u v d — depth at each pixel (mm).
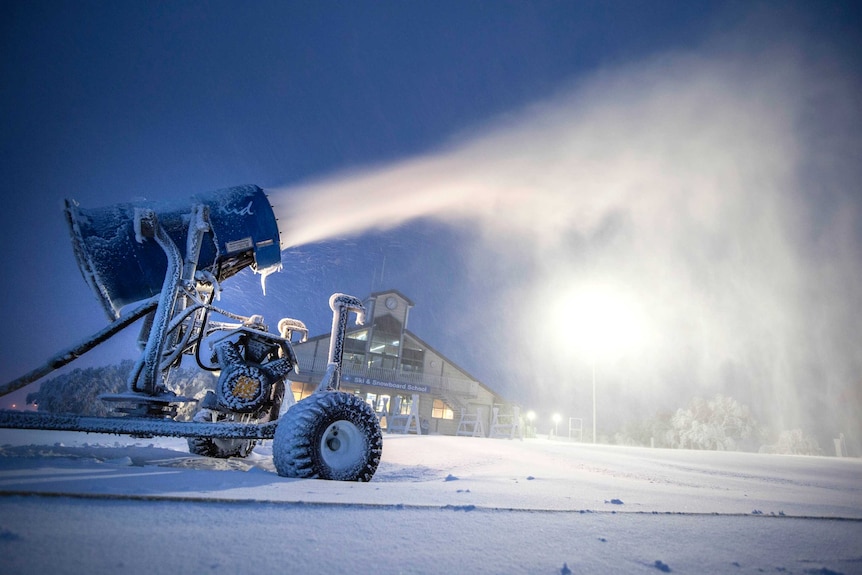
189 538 1383
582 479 4680
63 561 1118
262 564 1228
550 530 1906
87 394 12656
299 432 3049
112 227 3645
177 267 3467
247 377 3660
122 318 3279
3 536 1240
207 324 4645
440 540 1618
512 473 4805
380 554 1408
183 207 3881
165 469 2826
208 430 3104
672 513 2535
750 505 3336
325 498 2123
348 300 4262
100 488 1904
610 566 1492
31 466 2486
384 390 28797
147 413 3268
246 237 4086
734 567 1598
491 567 1378
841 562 1770
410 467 4875
